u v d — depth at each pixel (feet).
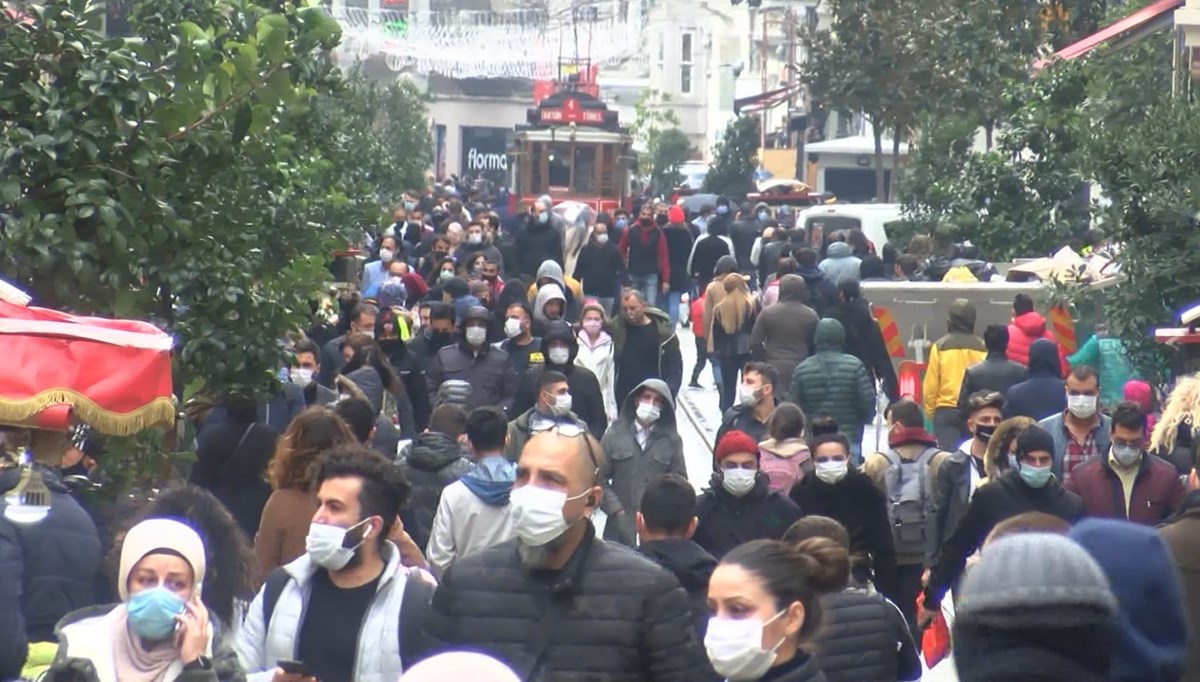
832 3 402.93
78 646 58.59
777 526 102.63
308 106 120.37
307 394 137.49
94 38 100.89
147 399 80.33
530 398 157.79
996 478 107.96
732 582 54.90
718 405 264.72
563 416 133.39
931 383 174.40
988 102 389.60
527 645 61.26
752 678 55.42
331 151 127.13
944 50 393.70
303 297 120.16
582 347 178.29
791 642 55.31
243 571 68.08
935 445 123.65
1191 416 111.55
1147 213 163.63
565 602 61.41
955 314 174.70
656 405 131.03
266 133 116.37
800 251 236.84
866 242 314.14
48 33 99.40
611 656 61.05
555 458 60.75
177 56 103.09
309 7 112.78
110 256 101.35
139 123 100.99
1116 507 112.98
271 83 105.60
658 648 61.16
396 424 153.69
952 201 287.28
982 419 124.16
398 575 67.36
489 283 250.98
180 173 105.29
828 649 77.66
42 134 98.37
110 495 96.68
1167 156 164.25
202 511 68.39
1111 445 114.11
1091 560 37.47
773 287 240.12
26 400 77.46
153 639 58.49
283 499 85.87
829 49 404.57
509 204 547.49
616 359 188.34
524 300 206.08
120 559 60.85
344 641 66.28
